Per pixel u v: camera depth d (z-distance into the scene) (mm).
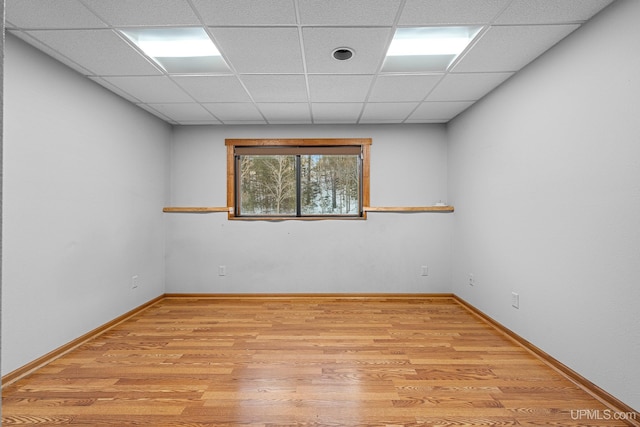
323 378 2344
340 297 4387
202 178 4551
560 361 2443
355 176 4594
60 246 2703
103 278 3211
